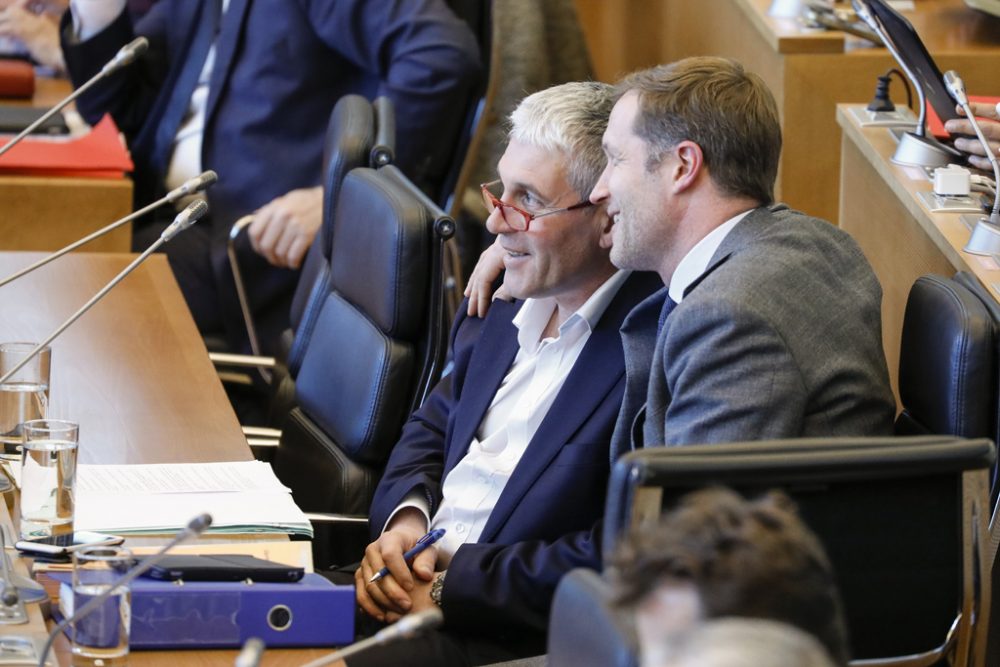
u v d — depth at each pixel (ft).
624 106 19.39
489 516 21.11
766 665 7.63
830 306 18.01
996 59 34.65
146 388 24.52
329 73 39.63
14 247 36.50
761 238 18.56
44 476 17.21
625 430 19.61
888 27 27.58
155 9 42.16
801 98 36.68
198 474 20.59
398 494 22.91
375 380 24.79
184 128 40.34
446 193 39.52
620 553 9.32
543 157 21.26
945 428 17.88
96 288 29.68
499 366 22.75
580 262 21.42
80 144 38.34
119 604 14.40
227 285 38.47
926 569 14.97
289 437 27.61
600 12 59.52
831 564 14.69
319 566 25.77
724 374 17.25
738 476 13.80
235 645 15.47
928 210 25.40
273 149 39.32
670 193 19.08
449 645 20.01
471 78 38.58
